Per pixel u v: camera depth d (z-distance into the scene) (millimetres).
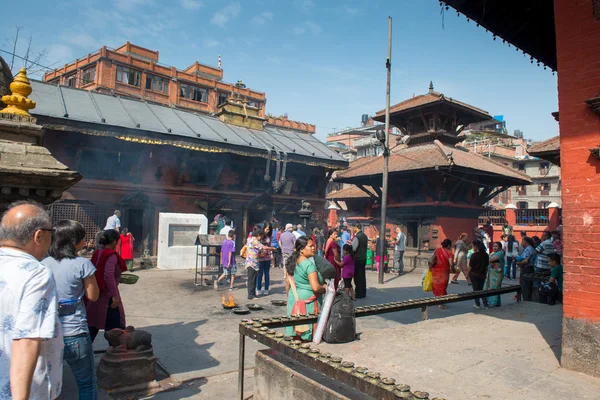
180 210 20719
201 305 9758
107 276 5035
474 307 10047
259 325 4332
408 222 22578
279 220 24859
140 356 4926
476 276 9836
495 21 6125
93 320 5008
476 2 5609
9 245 2279
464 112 24297
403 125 26094
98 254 5215
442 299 6434
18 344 2012
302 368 3938
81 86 48406
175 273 15250
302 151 24766
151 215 19547
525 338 5102
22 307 2055
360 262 11391
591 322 3977
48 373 2291
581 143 4188
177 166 20547
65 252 3744
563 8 4426
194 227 17312
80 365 3559
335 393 3303
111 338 5074
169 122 20750
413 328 5570
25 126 4324
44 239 2393
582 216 4137
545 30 6445
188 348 6539
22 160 4090
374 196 25766
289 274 5609
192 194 21141
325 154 26141
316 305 5410
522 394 3432
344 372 3111
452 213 21312
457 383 3633
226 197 22391
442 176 20109
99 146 17984
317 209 26672
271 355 4316
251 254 10656
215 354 6270
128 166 19141
